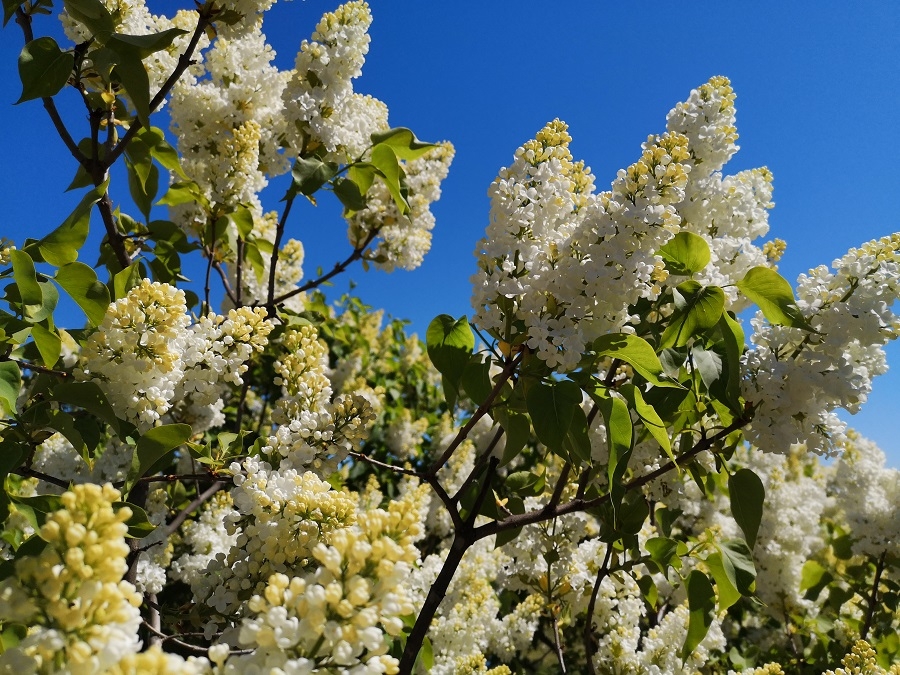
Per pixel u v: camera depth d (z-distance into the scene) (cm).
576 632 133
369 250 121
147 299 66
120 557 40
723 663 127
